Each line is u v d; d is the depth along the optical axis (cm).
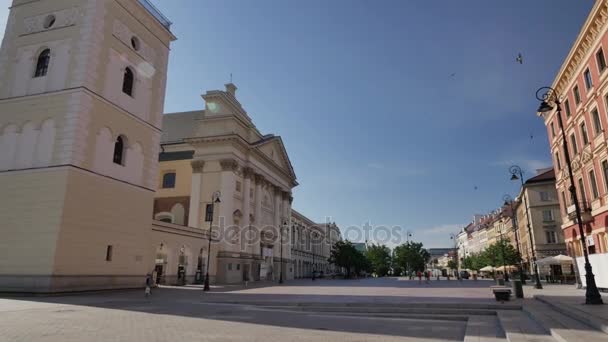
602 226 2636
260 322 1330
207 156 5212
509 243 7756
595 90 2572
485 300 1975
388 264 13662
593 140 2678
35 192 2417
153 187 3156
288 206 7194
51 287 2211
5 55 2795
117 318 1320
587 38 2594
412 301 1922
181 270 4019
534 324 1218
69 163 2400
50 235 2300
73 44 2634
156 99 3269
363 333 1141
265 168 6159
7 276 2312
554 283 4259
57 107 2542
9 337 927
